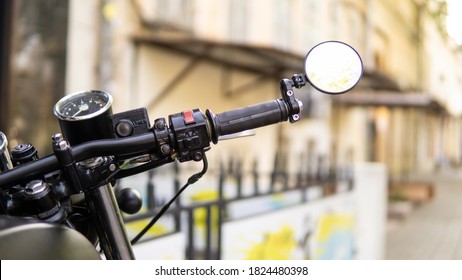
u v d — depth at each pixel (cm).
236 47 707
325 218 498
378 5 1769
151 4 702
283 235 408
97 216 107
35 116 550
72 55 591
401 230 922
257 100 1002
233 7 923
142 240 262
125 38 658
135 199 130
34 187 94
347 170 575
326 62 111
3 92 468
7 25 473
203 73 831
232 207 425
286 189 416
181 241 291
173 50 738
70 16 588
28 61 543
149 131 105
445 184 1973
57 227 85
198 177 117
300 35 1182
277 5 1078
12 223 79
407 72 2291
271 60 824
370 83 1155
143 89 690
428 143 3222
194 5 799
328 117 1285
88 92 107
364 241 607
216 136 106
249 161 913
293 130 1105
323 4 1306
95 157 101
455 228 952
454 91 2248
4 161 105
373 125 1838
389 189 1380
